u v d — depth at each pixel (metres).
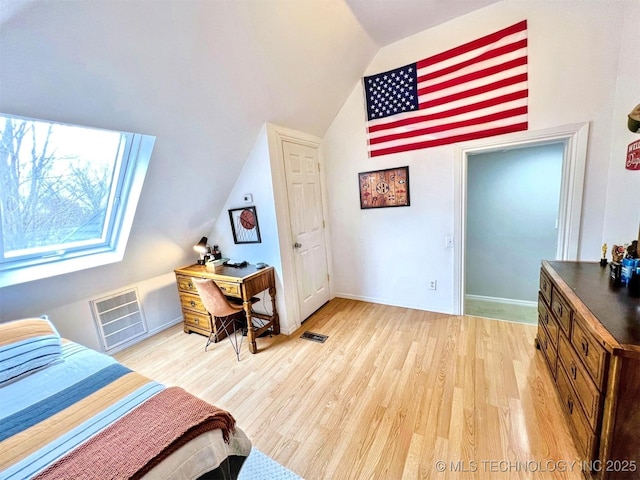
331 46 2.46
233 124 2.43
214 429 1.13
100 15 1.33
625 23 2.00
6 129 1.70
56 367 1.55
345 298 3.88
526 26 2.32
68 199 2.21
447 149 2.83
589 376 1.30
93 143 2.06
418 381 2.11
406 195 3.15
